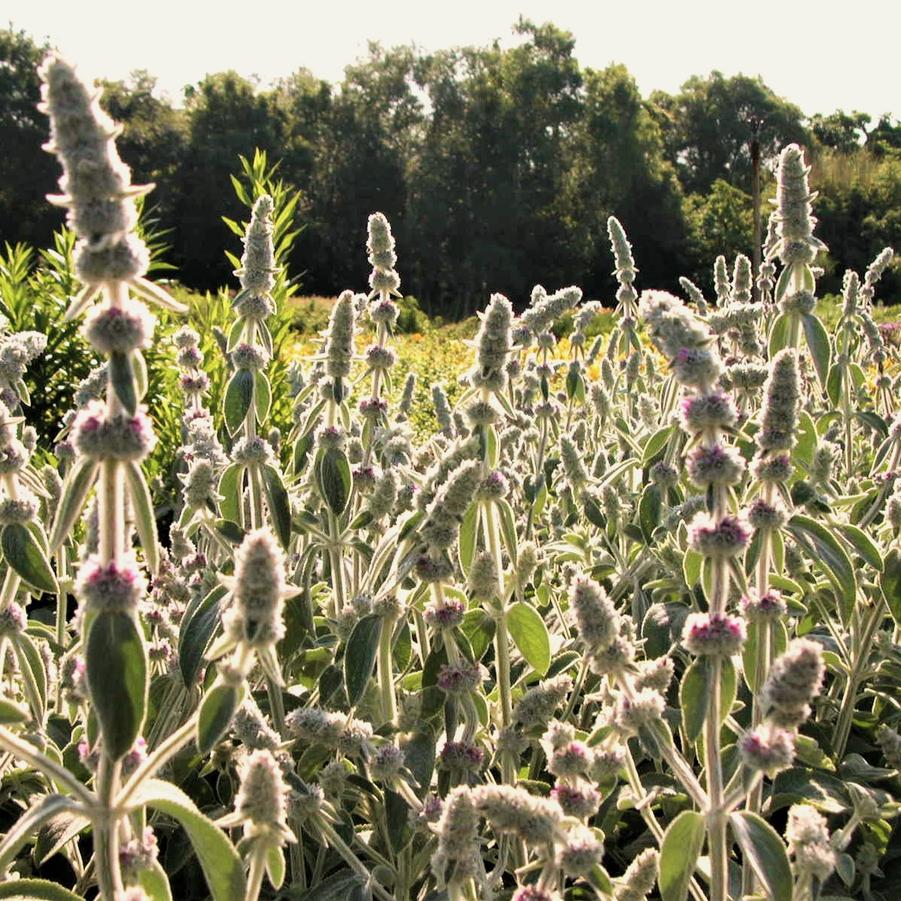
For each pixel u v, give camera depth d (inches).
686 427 85.7
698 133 2918.3
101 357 319.6
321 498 142.8
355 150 2507.4
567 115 2391.7
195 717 71.6
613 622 85.1
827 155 1712.6
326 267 2527.1
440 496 101.5
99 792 71.0
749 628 104.6
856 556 142.7
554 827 72.1
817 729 129.2
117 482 71.0
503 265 2343.8
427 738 108.3
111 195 66.8
